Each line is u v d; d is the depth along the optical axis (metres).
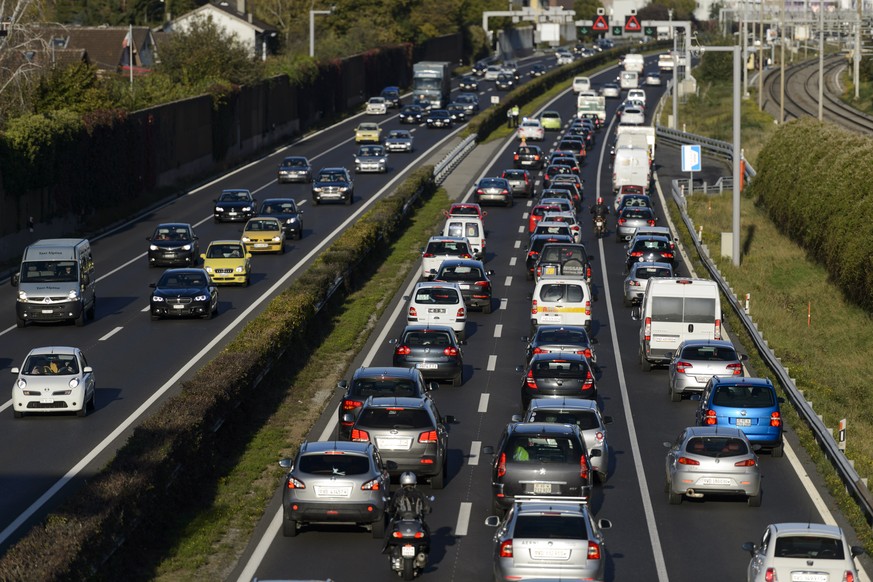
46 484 88.69
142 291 170.50
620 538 80.31
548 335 125.06
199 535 78.12
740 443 86.38
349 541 78.38
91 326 148.25
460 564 74.50
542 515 66.44
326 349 136.75
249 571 72.50
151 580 70.56
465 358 137.25
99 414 108.81
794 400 113.75
